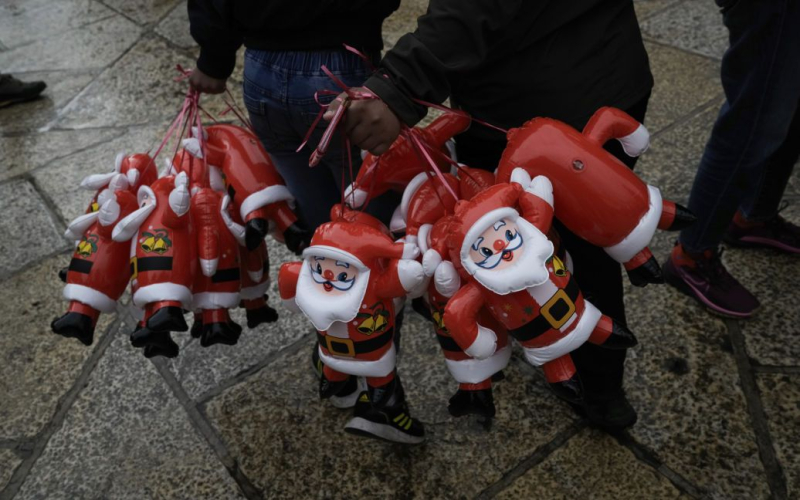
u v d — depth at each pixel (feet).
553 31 4.57
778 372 6.89
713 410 6.64
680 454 6.33
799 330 7.27
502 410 6.88
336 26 5.03
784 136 6.40
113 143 11.65
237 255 5.69
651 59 11.59
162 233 5.21
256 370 7.61
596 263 5.31
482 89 4.84
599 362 5.95
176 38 14.40
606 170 4.41
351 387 6.88
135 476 6.75
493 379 5.87
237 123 11.54
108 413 7.37
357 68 5.20
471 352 4.42
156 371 7.73
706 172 6.95
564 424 6.70
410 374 7.37
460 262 4.30
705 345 7.24
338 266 4.54
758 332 7.30
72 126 12.24
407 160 4.89
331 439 6.83
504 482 6.31
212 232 5.43
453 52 4.17
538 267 4.13
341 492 6.40
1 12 16.37
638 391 6.88
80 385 7.71
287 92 5.22
